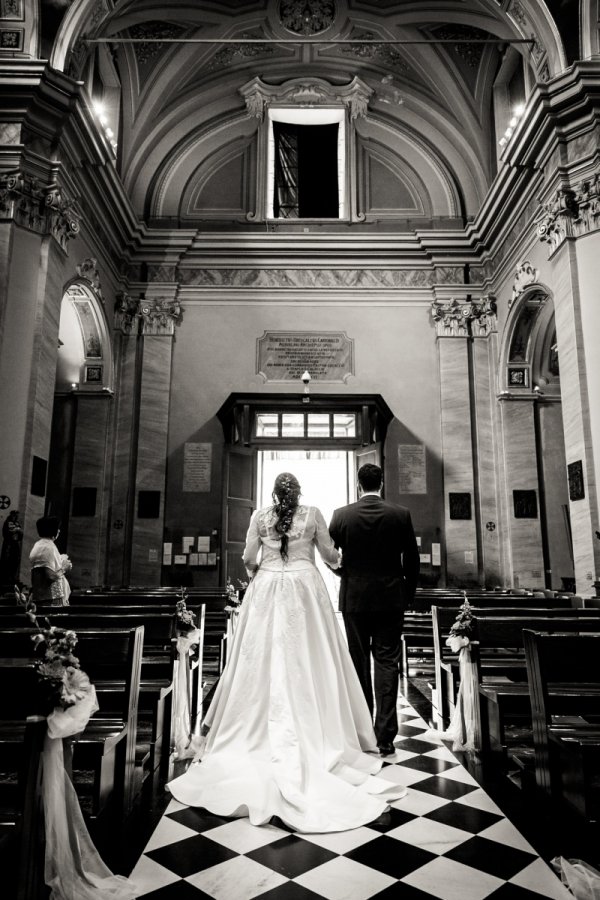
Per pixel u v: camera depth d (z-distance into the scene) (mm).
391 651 4281
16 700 2447
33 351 8617
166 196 13836
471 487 12547
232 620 7332
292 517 3939
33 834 2318
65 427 12234
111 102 12945
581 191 8969
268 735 3492
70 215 9406
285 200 14438
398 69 13477
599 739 2867
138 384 12938
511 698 3752
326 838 2934
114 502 12406
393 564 4273
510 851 2812
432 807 3301
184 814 3213
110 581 12125
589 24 8953
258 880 2568
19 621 3848
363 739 3996
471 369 13047
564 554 11891
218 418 12727
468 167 13875
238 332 13234
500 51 12539
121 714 3574
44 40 9094
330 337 13234
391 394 13062
